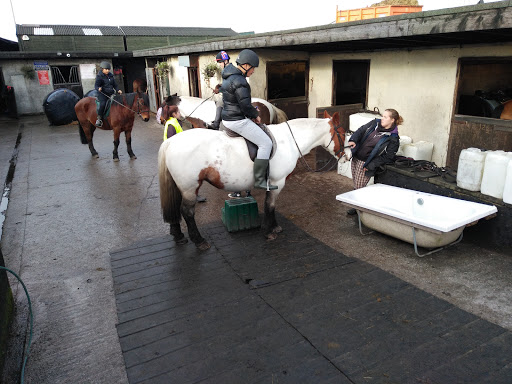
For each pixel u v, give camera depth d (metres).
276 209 5.08
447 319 2.70
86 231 4.61
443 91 5.08
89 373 2.42
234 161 3.65
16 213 5.23
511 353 2.34
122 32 20.00
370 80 6.23
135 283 3.39
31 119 14.96
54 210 5.31
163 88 13.30
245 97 3.39
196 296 3.15
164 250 4.02
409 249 3.87
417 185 4.39
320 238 4.22
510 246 3.59
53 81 16.00
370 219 4.05
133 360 2.43
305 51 7.48
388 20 4.04
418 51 5.30
